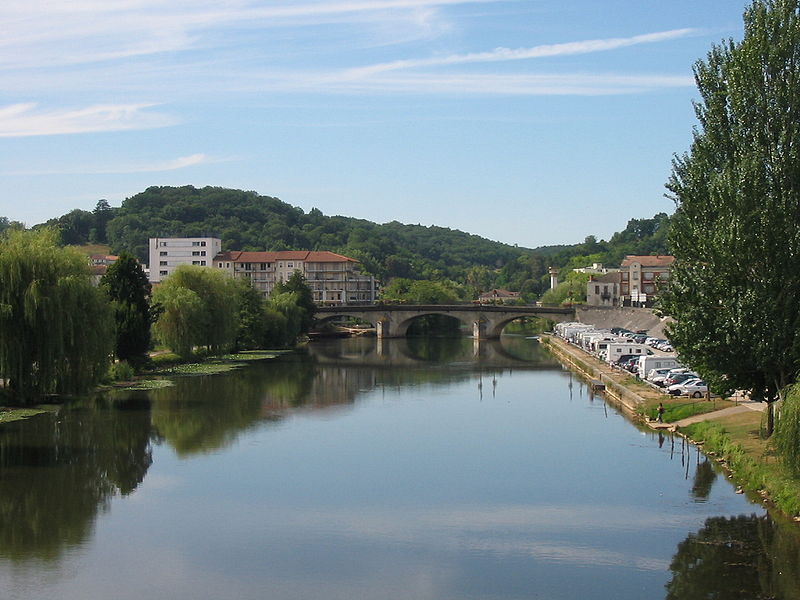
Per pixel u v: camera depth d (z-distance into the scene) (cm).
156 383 12606
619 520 5538
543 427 9156
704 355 6281
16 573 4650
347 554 4959
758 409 8181
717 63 6575
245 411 10188
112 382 12362
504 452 7775
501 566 4750
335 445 8131
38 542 5162
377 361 17650
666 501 5934
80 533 5347
